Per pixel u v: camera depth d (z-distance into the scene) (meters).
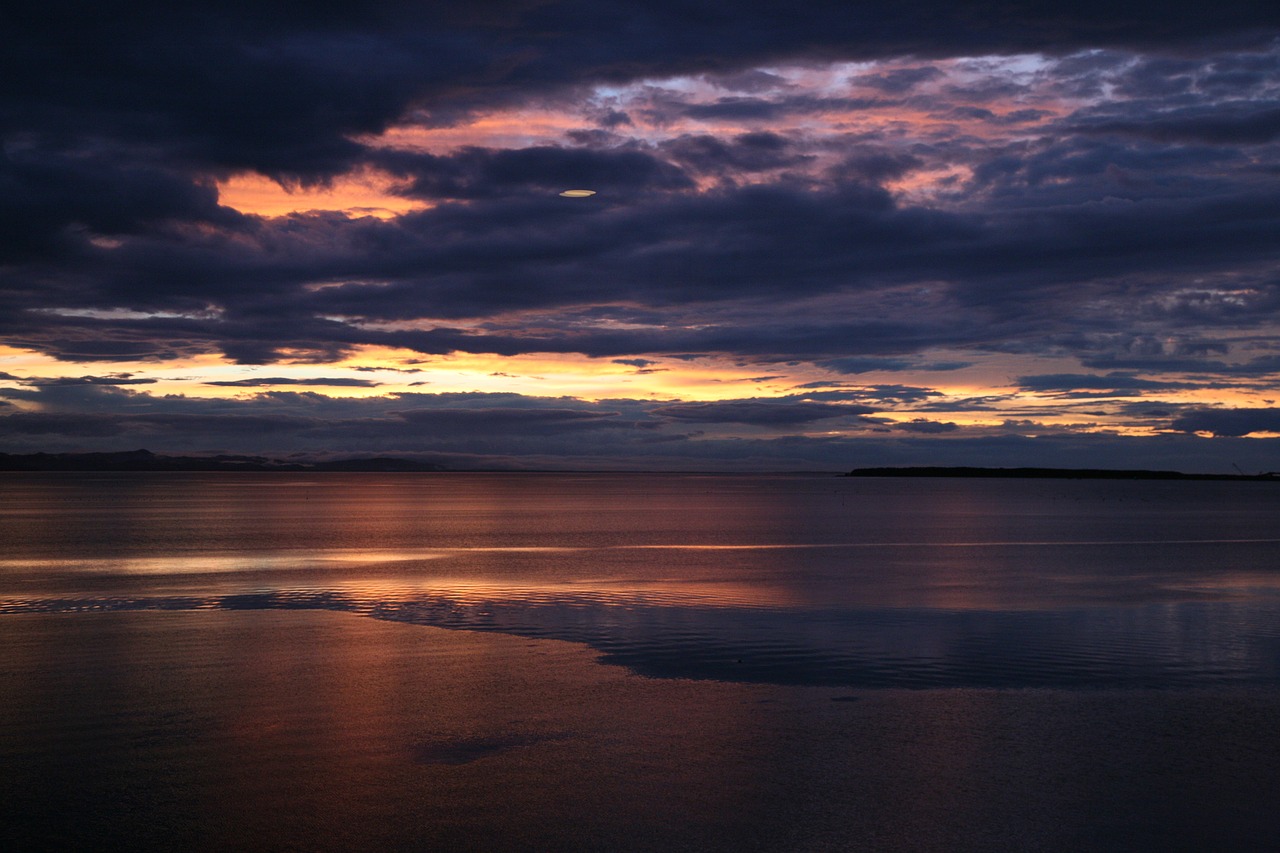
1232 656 17.08
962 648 17.84
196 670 15.46
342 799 9.48
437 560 38.28
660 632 19.66
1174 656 17.08
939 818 8.99
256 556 40.22
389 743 11.31
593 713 12.77
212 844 8.41
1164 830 8.73
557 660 16.50
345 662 16.22
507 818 9.00
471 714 12.67
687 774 10.23
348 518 80.69
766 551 44.09
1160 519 81.75
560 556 40.66
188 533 57.66
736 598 25.50
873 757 10.84
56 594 26.30
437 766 10.49
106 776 10.13
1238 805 9.35
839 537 55.81
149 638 18.75
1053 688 14.45
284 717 12.46
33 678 14.78
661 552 43.28
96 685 14.29
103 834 8.62
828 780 10.05
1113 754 10.98
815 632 19.67
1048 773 10.30
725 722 12.35
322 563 36.72
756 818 9.00
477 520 78.25
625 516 87.81
